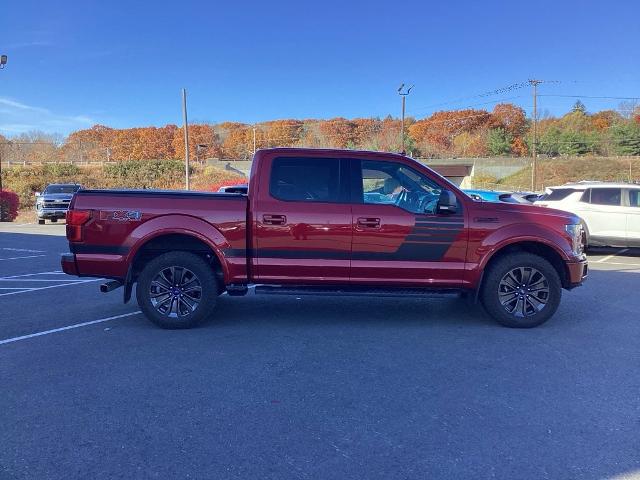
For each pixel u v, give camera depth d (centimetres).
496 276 640
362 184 638
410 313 723
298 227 625
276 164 639
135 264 657
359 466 332
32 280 992
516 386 462
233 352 552
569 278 652
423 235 627
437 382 470
